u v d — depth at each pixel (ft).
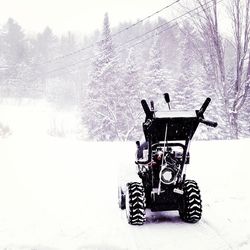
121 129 161.68
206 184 31.55
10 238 19.52
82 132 176.35
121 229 20.39
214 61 100.58
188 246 17.53
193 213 20.71
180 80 185.16
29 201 29.14
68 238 19.20
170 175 20.71
